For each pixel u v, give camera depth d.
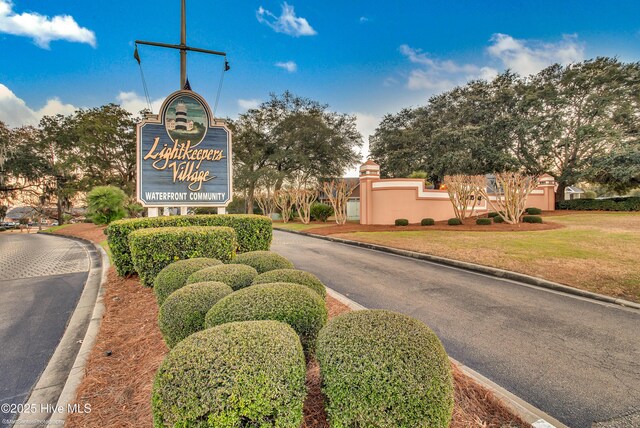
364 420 1.59
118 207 15.23
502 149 25.38
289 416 1.61
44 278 6.88
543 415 2.21
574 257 7.36
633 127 22.09
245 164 27.36
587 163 22.98
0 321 4.26
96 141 25.53
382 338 1.75
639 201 20.41
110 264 8.14
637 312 4.45
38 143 29.03
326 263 8.07
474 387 2.46
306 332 2.30
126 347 3.17
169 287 3.43
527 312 4.47
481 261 7.46
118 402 2.28
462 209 15.68
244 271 3.36
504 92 24.98
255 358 1.61
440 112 28.61
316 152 26.84
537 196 23.02
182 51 7.45
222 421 1.50
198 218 6.79
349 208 27.59
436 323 4.06
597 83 22.72
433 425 1.60
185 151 7.38
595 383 2.71
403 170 28.88
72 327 4.04
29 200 32.75
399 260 8.48
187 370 1.55
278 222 23.88
